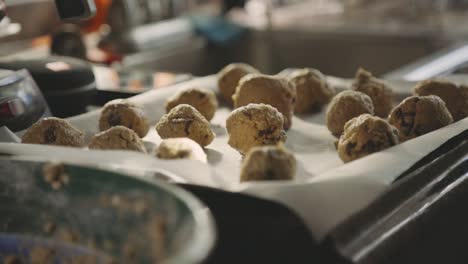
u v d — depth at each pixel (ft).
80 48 4.10
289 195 1.68
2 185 1.71
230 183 1.83
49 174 1.66
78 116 2.52
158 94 2.72
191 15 6.13
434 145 1.99
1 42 4.33
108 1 5.28
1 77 2.34
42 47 4.47
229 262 1.68
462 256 2.03
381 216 1.76
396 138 2.06
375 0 6.30
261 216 1.65
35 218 1.70
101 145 2.08
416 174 1.89
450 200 1.96
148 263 1.54
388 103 2.59
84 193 1.63
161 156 1.94
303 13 6.48
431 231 1.88
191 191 1.72
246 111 2.19
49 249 1.69
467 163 2.06
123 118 2.34
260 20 6.27
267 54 5.98
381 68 5.58
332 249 1.63
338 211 1.69
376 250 1.70
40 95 2.46
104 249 1.62
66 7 2.37
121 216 1.59
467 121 2.19
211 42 5.79
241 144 2.18
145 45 5.28
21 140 2.24
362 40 5.58
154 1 5.68
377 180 1.77
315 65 5.87
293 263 1.64
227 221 1.68
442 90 2.43
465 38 5.27
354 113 2.37
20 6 4.41
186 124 2.24
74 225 1.66
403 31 5.47
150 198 1.54
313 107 2.67
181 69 5.53
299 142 2.37
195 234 1.39
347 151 2.05
